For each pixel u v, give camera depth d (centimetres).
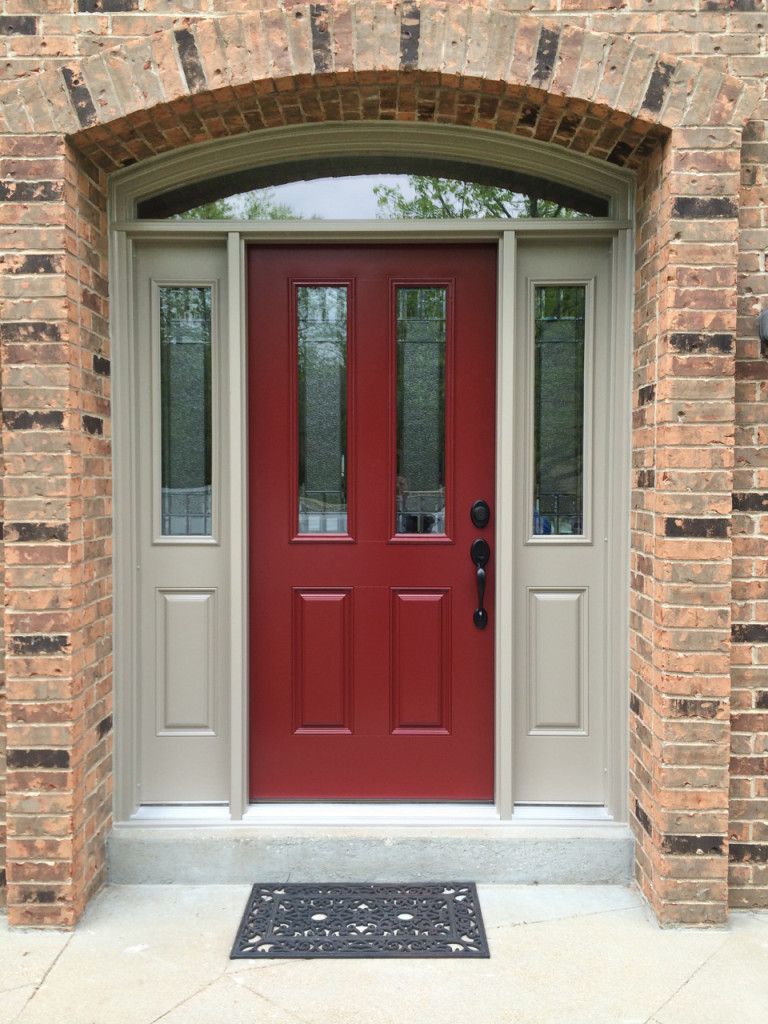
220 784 308
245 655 303
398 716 313
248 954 246
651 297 274
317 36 256
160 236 297
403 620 312
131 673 299
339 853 289
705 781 261
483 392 311
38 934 258
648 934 258
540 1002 225
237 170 301
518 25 257
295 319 309
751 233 267
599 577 306
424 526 313
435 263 309
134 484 300
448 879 290
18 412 258
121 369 295
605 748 306
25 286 257
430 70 257
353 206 304
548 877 290
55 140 257
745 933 260
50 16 260
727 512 259
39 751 260
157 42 258
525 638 308
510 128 285
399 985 232
